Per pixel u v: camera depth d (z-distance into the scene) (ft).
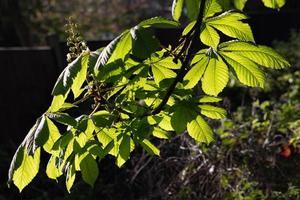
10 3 35.01
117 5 51.42
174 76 6.15
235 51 5.79
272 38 33.37
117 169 17.34
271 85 20.76
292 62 24.11
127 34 5.04
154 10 50.42
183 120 5.94
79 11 48.70
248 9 37.55
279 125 15.81
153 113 6.11
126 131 6.23
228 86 20.27
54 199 17.11
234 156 15.16
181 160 15.52
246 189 14.15
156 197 15.57
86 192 16.99
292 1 38.91
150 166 16.61
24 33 35.99
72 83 5.20
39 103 21.70
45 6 42.14
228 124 15.48
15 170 5.63
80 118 6.05
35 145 5.42
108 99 6.49
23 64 21.35
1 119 20.88
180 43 6.04
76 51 6.21
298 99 18.35
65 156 6.07
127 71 5.65
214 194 14.46
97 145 6.06
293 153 14.99
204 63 5.87
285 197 13.37
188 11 5.67
